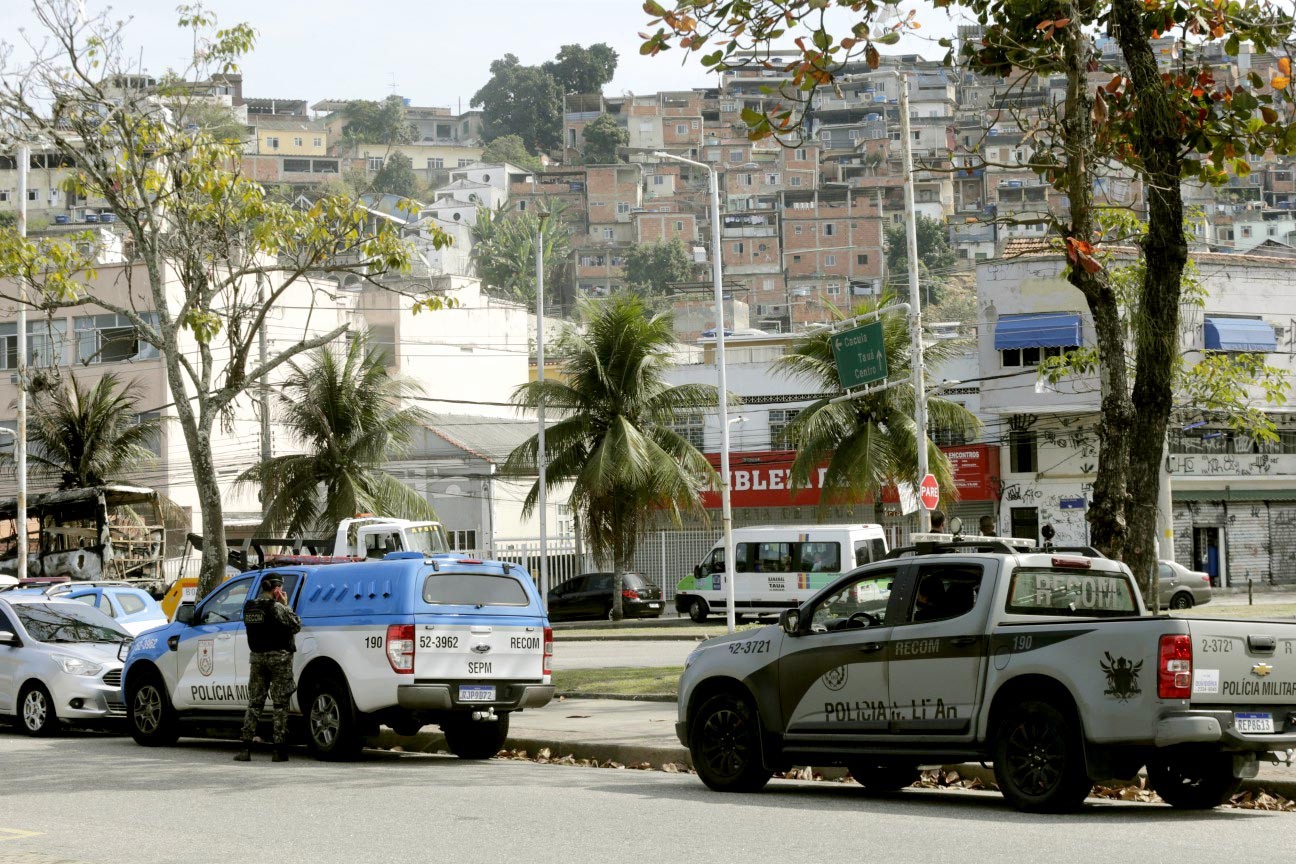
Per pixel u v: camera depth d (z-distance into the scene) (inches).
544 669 1122.0
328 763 1098.7
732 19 961.5
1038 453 3523.6
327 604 1114.1
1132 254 2284.7
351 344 3257.9
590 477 3125.0
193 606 1228.5
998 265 3484.3
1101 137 1083.3
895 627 840.3
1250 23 1048.8
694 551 3789.4
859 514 3678.6
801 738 874.8
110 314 3804.1
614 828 745.0
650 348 3253.0
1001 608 802.2
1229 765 799.7
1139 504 1096.8
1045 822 748.6
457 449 3949.3
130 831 756.0
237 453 3909.9
